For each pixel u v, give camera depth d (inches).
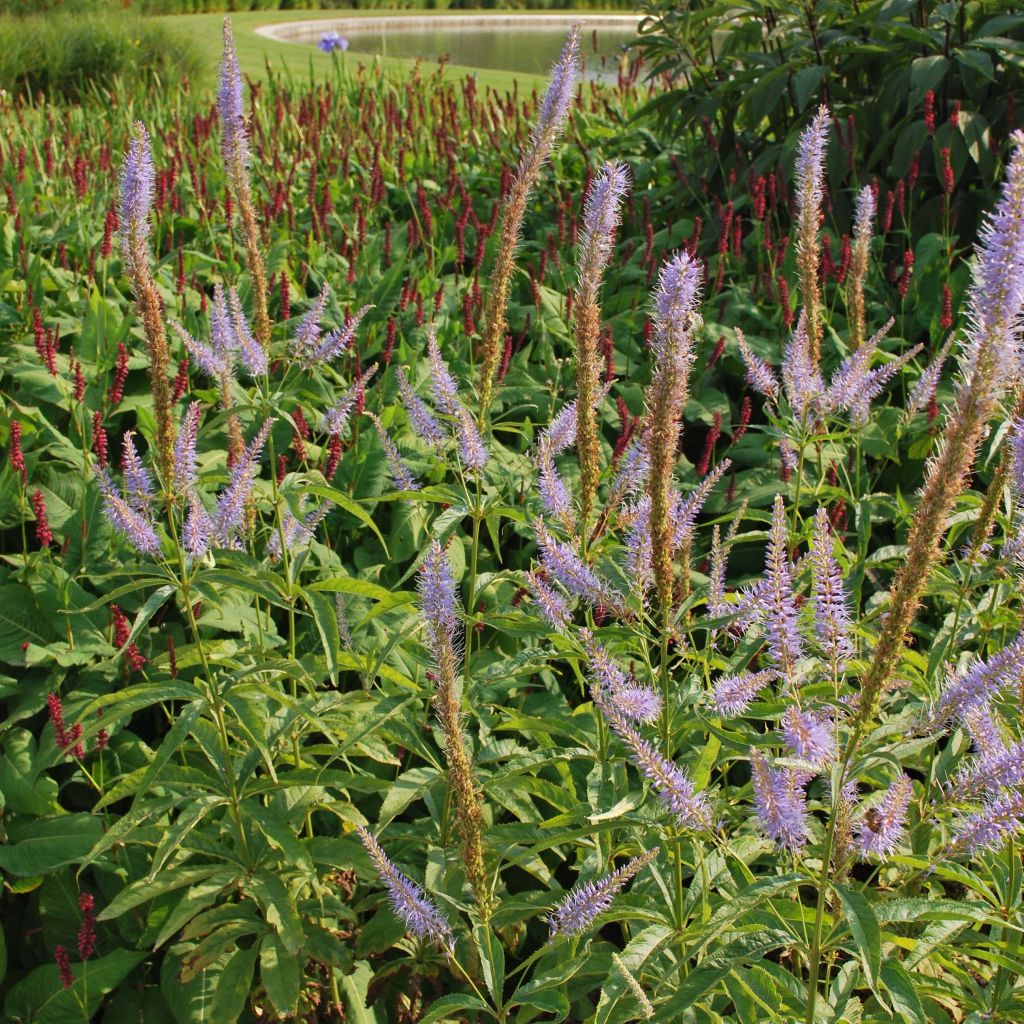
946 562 161.9
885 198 259.6
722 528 189.2
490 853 114.5
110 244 219.6
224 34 125.4
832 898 112.3
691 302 85.6
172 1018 121.6
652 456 87.4
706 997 94.3
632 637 100.0
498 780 105.5
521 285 255.4
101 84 539.8
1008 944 91.7
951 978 109.2
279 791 122.0
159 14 1184.2
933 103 256.2
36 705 141.0
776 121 286.4
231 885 118.8
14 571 159.0
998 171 253.8
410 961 115.9
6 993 127.3
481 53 1041.5
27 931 127.9
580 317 108.4
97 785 134.6
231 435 133.3
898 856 86.3
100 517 164.2
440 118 399.9
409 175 331.6
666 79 323.0
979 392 67.8
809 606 92.4
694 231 258.4
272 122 381.1
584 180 313.0
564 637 103.7
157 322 100.1
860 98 280.5
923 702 106.9
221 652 125.6
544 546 96.7
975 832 82.4
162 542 111.2
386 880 90.4
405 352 206.2
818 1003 89.1
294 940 105.7
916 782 120.4
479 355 223.9
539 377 217.8
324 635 108.7
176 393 168.9
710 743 98.6
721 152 296.4
